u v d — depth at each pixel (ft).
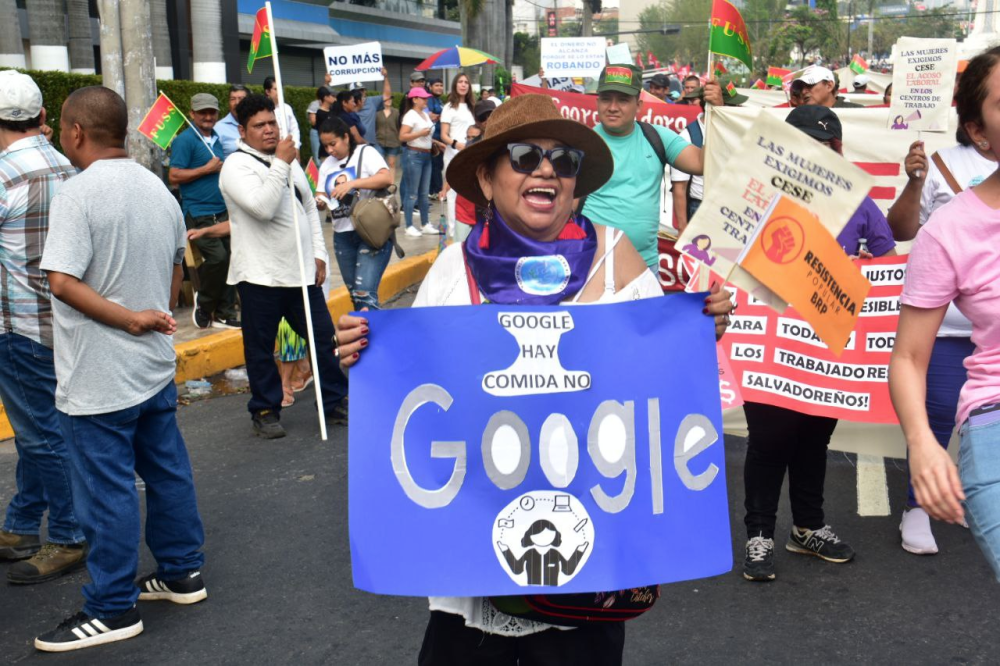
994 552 7.86
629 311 8.05
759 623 13.28
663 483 7.96
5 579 14.94
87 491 12.65
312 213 21.65
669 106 28.19
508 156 8.08
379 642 13.00
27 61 71.00
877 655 12.41
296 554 15.69
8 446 20.93
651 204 17.65
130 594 13.10
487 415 7.88
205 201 28.81
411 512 7.79
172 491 13.74
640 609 8.25
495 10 115.24
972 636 12.84
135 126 29.55
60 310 12.37
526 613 7.89
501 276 8.12
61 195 12.28
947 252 8.20
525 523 7.82
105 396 12.42
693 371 8.10
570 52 51.52
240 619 13.64
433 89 65.82
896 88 19.56
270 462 19.98
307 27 113.39
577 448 7.89
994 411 8.09
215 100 29.94
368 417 7.88
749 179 8.67
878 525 16.39
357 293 25.61
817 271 8.73
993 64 7.95
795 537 15.35
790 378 14.52
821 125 13.96
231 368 27.37
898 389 8.38
